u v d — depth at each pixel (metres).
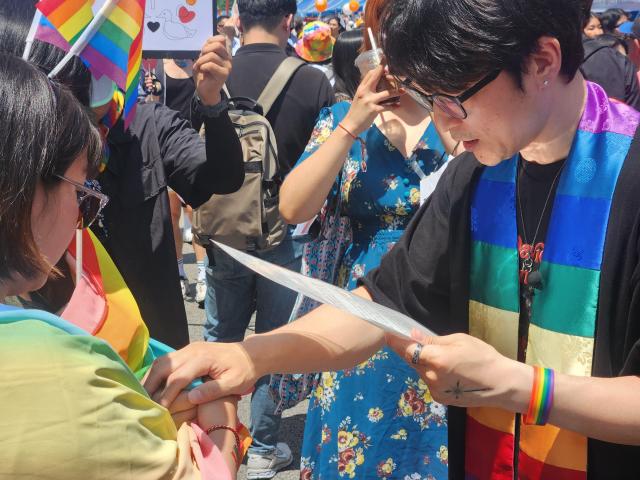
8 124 0.95
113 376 0.99
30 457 0.88
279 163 3.41
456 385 1.21
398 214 2.45
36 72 1.02
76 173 1.06
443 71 1.17
